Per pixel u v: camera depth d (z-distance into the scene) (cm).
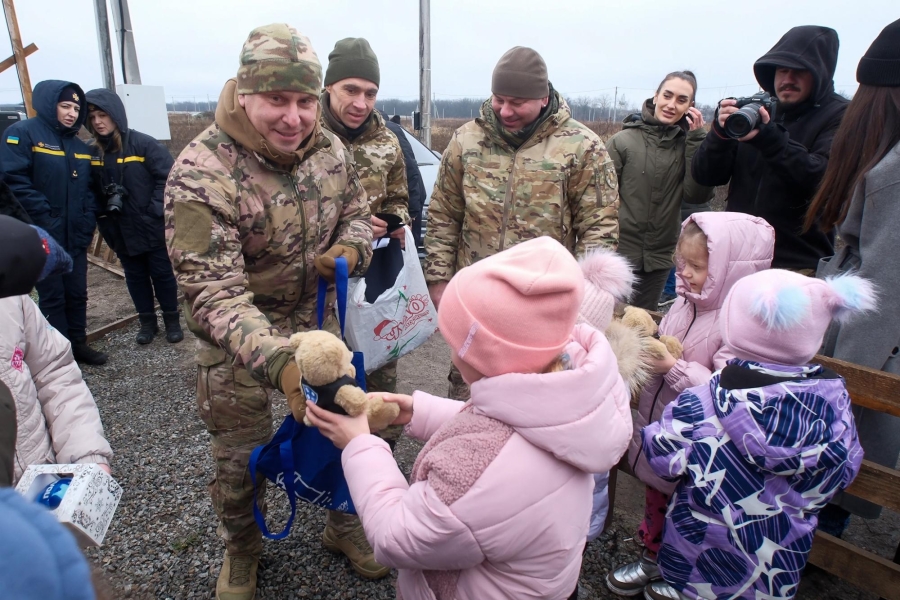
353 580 225
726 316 165
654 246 376
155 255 456
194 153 165
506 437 109
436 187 283
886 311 188
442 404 155
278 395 384
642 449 173
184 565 235
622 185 375
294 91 159
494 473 106
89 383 405
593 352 117
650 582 216
